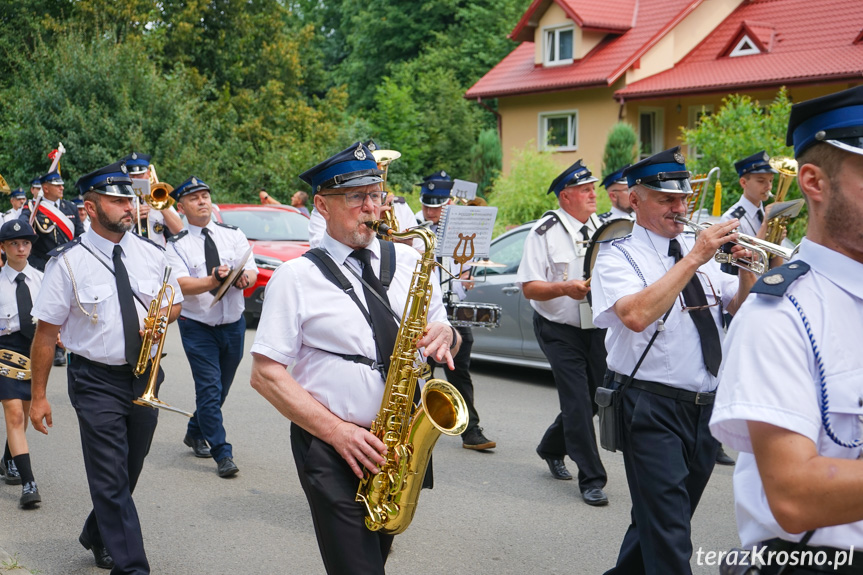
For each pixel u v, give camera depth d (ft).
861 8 68.54
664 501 10.69
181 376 29.32
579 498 17.39
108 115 62.90
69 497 17.80
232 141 73.05
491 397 26.18
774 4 74.49
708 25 76.07
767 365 5.52
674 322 11.12
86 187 13.34
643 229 11.68
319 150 79.77
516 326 27.89
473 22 113.29
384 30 119.24
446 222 18.17
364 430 9.12
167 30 86.43
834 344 5.54
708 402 11.14
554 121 79.36
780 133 38.11
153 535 15.52
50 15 80.12
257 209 42.96
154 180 24.85
